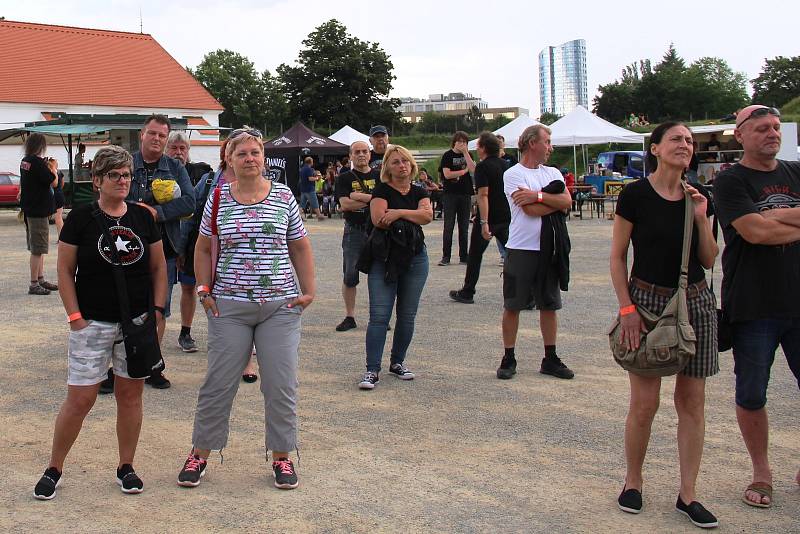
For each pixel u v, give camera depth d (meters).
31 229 10.61
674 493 4.27
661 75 74.19
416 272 6.39
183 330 7.45
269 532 3.82
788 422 5.34
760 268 4.03
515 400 5.95
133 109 45.12
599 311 9.27
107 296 4.14
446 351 7.50
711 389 6.16
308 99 68.94
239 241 4.28
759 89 80.88
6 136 23.95
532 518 3.97
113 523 3.92
